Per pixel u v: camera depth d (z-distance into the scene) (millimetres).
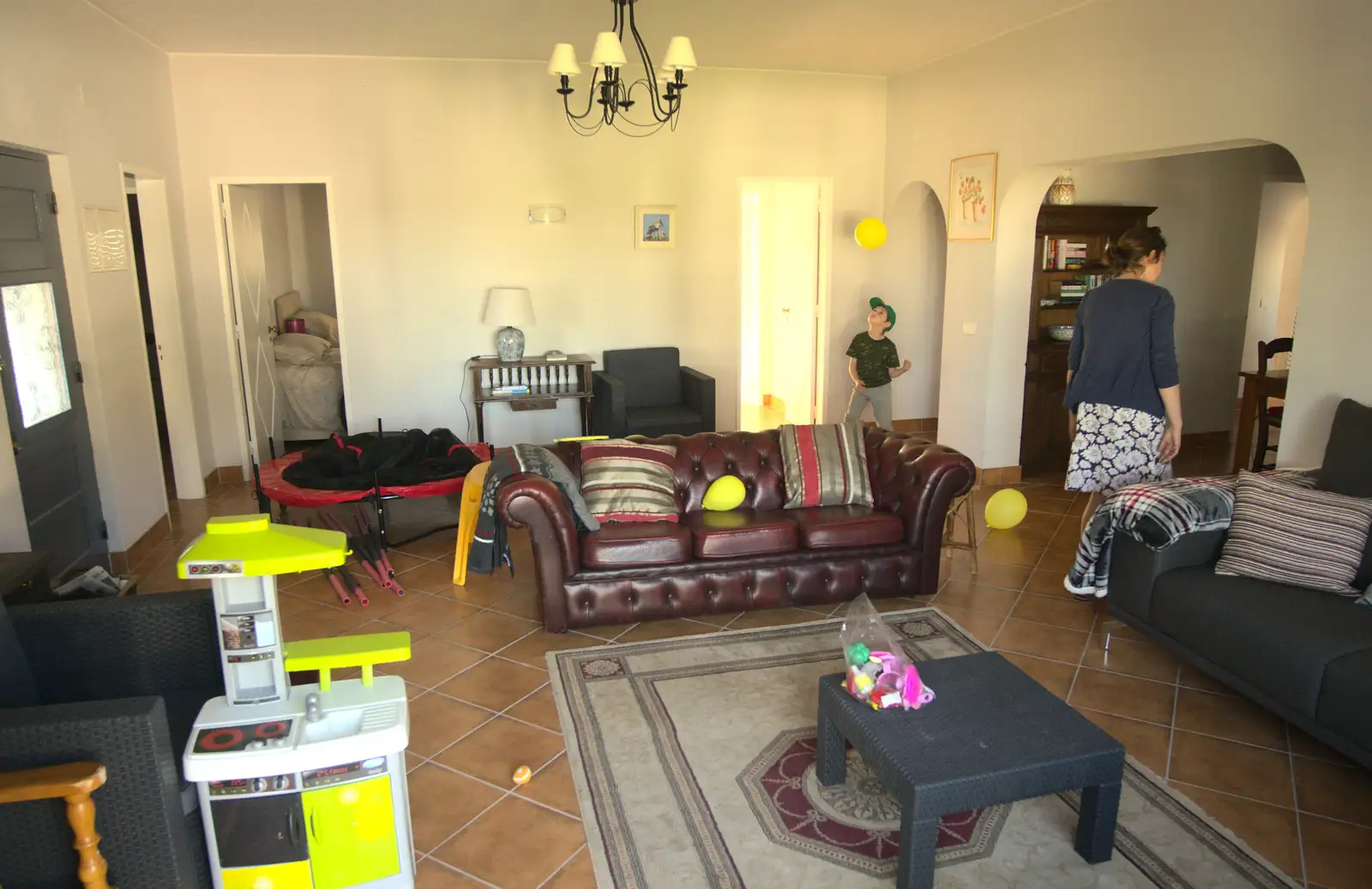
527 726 3000
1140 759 2773
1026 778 2098
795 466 4207
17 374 3648
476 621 3881
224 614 2061
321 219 8195
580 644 3631
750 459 4242
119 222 4777
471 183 6332
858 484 4215
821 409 7379
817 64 6391
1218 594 3053
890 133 6926
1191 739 2887
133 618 2357
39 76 3908
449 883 2248
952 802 2053
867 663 2428
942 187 6215
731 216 6859
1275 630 2795
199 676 2424
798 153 6875
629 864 2301
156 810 1853
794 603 3941
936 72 6230
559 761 2793
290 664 2119
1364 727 2490
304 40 5477
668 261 6805
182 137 5855
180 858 1905
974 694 2432
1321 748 2828
